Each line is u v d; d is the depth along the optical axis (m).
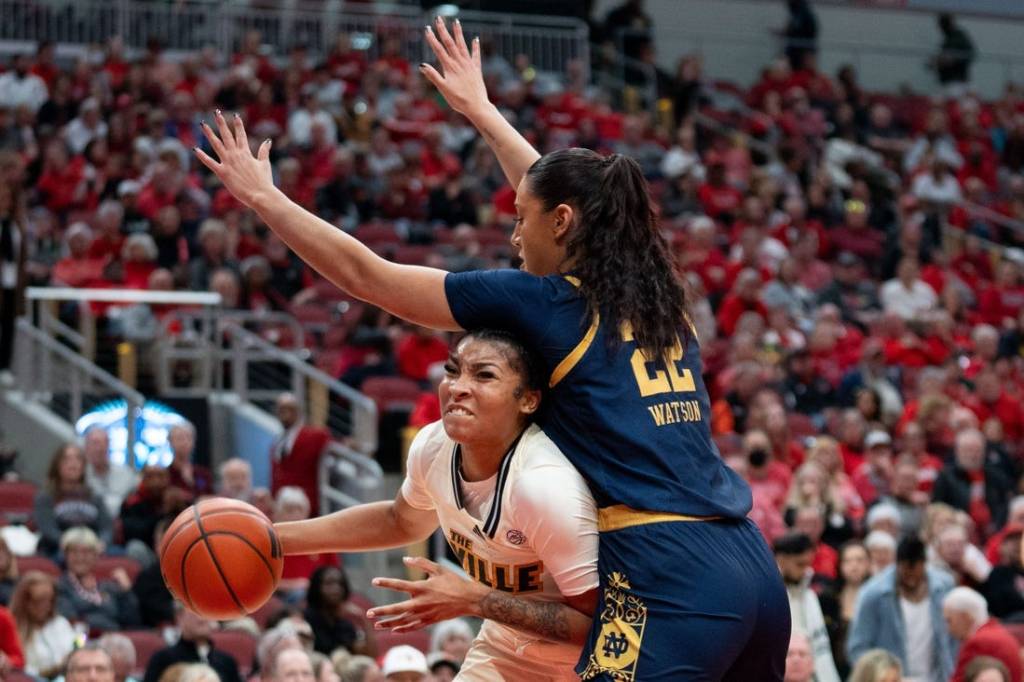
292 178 20.84
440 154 22.88
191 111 22.02
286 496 12.35
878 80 31.23
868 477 15.30
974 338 20.20
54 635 10.37
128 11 25.62
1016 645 10.33
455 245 20.38
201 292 17.48
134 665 9.82
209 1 26.03
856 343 19.28
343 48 25.52
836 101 28.83
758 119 27.80
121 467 14.70
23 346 16.27
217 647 10.97
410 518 5.23
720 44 30.47
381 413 16.33
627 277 4.71
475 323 4.69
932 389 17.64
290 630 9.20
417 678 9.22
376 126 23.86
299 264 19.11
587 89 27.72
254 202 4.72
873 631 11.15
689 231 21.62
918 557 11.13
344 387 15.92
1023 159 29.67
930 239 24.31
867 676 9.64
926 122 28.73
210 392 16.67
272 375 17.23
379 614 4.69
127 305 16.61
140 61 23.12
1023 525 12.54
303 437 14.66
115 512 14.14
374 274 4.68
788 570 10.85
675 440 4.62
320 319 18.31
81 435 15.66
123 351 16.47
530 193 4.80
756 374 16.42
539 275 4.81
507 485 4.62
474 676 5.20
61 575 11.72
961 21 32.56
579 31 28.23
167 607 11.55
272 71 24.25
